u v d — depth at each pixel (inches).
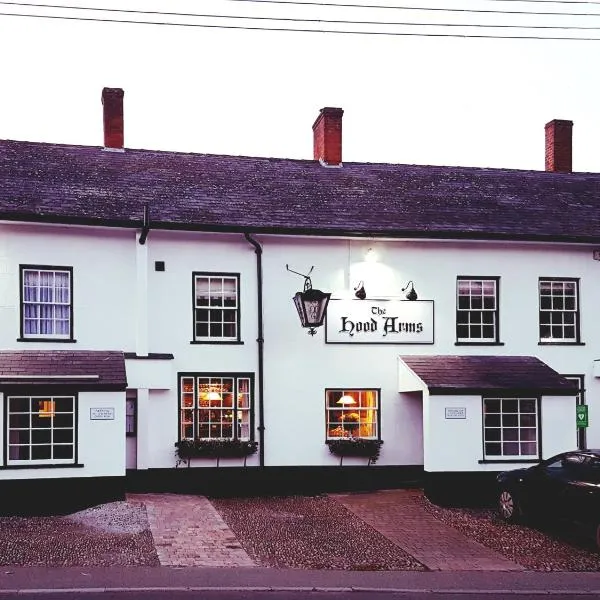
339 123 961.5
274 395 783.7
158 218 763.4
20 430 658.2
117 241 758.5
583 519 550.3
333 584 449.1
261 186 866.1
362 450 784.9
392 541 561.9
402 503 706.8
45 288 740.0
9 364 675.4
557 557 526.6
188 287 773.9
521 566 503.5
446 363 779.4
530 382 741.9
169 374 750.5
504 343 825.5
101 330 747.4
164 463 756.6
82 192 789.9
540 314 840.9
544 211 888.9
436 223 825.5
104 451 666.2
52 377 659.4
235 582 444.8
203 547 525.3
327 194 867.4
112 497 665.0
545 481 591.8
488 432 734.5
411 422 802.8
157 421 757.9
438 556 524.1
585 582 465.1
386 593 433.7
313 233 784.3
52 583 431.5
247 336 783.7
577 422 739.4
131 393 755.4
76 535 550.3
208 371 772.6
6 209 725.9
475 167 997.2
